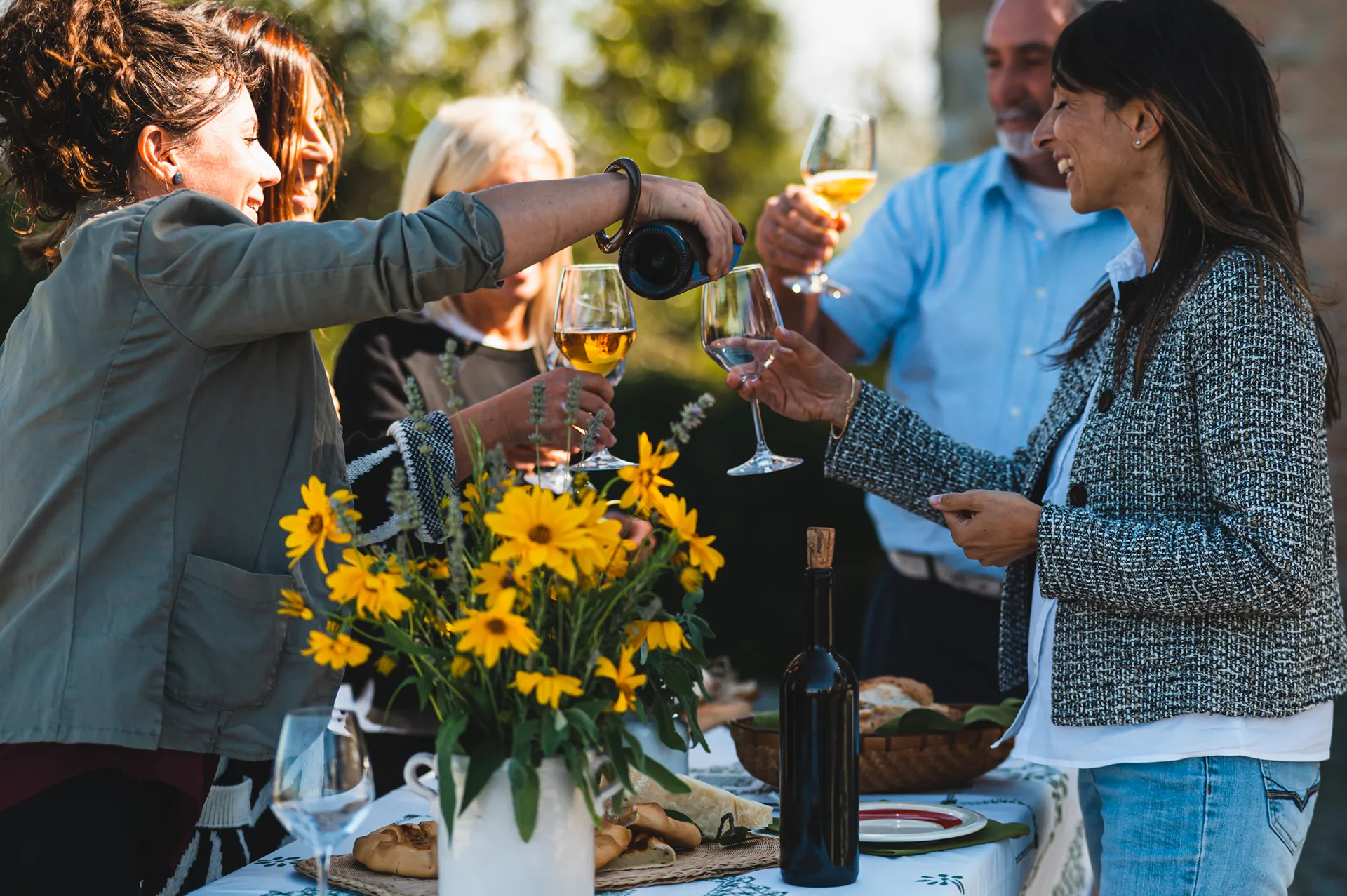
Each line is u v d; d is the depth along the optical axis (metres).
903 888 1.41
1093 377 1.87
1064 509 1.66
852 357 3.21
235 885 1.47
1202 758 1.61
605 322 1.79
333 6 10.18
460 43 11.35
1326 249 6.86
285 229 1.38
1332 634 1.65
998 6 3.02
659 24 12.80
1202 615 1.60
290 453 1.48
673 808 1.59
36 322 1.42
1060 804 2.05
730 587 7.39
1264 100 1.71
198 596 1.38
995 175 3.05
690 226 1.64
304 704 1.45
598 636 1.25
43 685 1.34
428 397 2.54
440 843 1.27
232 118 1.60
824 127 2.59
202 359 1.40
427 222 1.38
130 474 1.38
